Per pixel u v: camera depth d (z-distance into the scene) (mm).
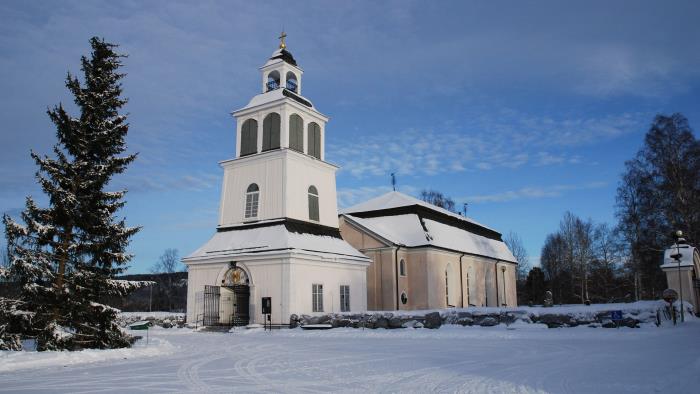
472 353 18438
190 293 37156
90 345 20797
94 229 20953
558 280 87438
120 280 21172
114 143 22031
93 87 22016
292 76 42562
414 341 23906
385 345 22234
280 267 33594
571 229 81812
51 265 19734
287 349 21266
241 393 11516
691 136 47031
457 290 47281
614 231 57344
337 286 36812
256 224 37219
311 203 39000
